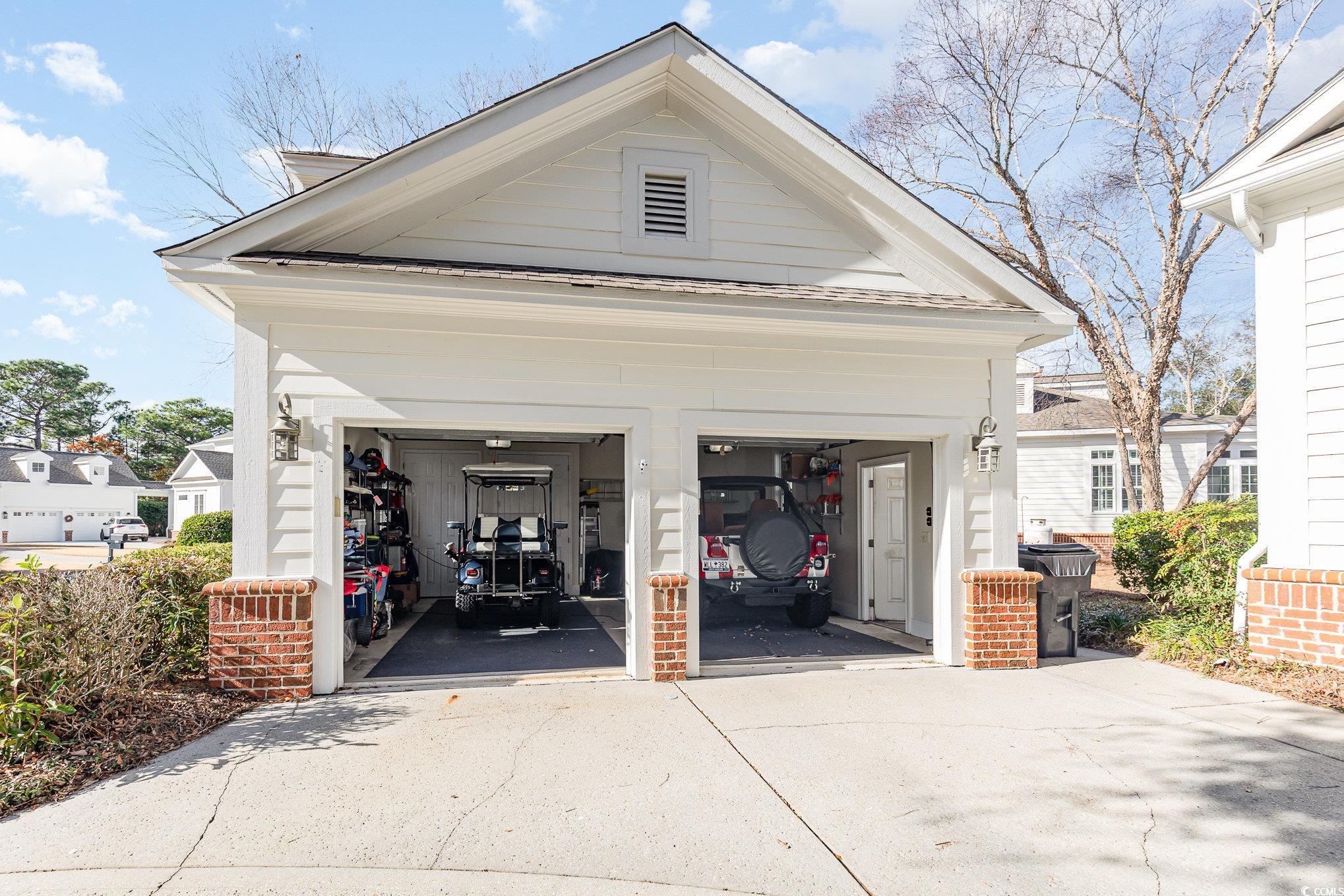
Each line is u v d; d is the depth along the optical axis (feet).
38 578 19.24
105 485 171.53
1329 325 23.26
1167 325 64.44
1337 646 22.40
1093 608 35.42
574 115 24.23
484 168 23.77
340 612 22.06
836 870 12.00
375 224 23.07
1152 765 16.24
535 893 11.30
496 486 43.62
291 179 34.88
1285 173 22.86
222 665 20.68
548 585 35.45
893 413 25.21
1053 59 62.08
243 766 16.05
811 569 33.24
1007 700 21.26
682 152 25.44
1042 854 12.48
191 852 12.32
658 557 23.63
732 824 13.53
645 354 23.56
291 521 21.43
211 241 20.24
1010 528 25.72
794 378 24.56
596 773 15.79
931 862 12.23
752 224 25.76
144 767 15.94
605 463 51.44
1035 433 78.84
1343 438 22.88
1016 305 25.59
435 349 22.16
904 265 26.43
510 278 21.04
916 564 32.37
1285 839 12.96
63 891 11.09
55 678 17.26
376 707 20.30
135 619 20.18
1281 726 18.75
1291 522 23.91
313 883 11.44
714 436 25.44
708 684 22.99
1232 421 70.69
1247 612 24.97
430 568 47.47
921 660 26.08
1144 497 66.13
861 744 17.56
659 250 25.03
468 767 16.05
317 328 21.62
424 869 11.91
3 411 224.12
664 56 23.89
